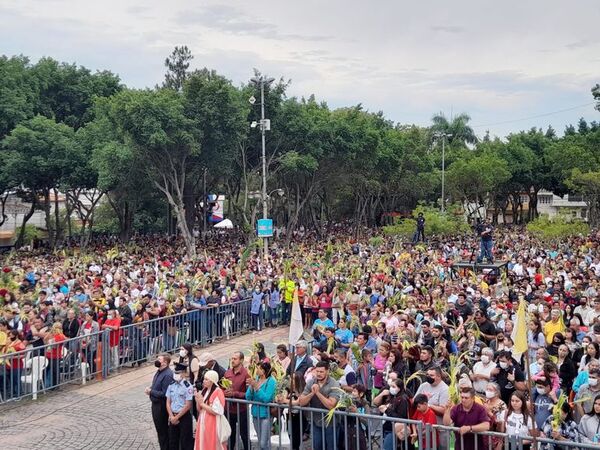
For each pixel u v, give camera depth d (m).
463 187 74.19
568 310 17.09
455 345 13.92
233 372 11.27
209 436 10.27
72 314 17.72
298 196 55.88
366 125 55.41
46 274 27.78
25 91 52.12
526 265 30.31
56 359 15.91
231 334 22.55
